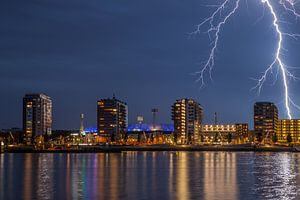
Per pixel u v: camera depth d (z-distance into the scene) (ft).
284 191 240.32
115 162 504.43
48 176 325.62
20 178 310.45
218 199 214.28
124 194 230.68
